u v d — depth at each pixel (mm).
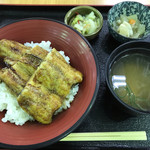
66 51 282
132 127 249
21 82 237
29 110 221
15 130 227
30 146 201
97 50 313
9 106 246
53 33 280
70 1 357
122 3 310
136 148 236
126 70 256
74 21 325
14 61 258
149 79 248
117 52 250
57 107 223
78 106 231
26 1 356
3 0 356
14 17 347
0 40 268
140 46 255
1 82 266
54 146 241
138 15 319
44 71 227
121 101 215
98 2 357
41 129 222
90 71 243
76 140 240
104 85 277
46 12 351
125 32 298
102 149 240
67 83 234
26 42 295
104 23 339
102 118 256
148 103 234
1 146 204
